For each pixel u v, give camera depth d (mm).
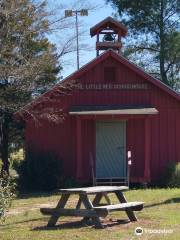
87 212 11734
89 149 23672
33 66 19781
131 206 12312
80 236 10719
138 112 22562
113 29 25578
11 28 17953
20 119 24047
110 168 23688
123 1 43375
